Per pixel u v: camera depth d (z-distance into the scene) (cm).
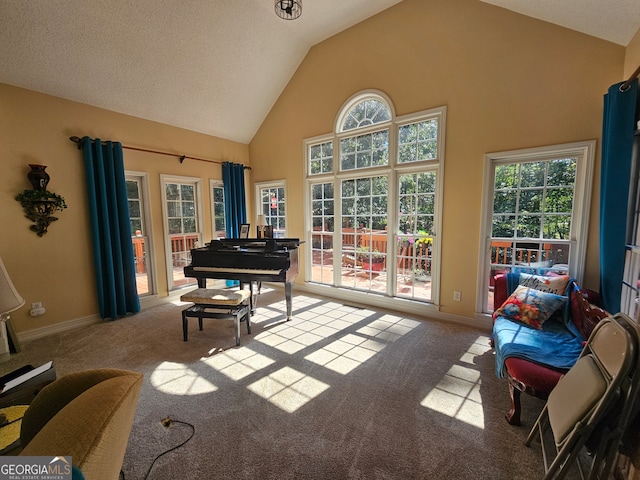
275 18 337
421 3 309
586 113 240
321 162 424
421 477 136
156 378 220
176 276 429
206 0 289
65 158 310
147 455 149
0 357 254
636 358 103
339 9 330
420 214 343
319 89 404
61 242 311
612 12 195
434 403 188
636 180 205
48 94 295
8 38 244
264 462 145
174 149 409
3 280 132
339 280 421
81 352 262
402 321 328
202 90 378
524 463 143
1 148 270
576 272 254
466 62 290
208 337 291
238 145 496
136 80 326
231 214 475
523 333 204
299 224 456
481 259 300
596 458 109
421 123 329
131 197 374
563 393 129
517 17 261
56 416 73
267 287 497
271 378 219
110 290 339
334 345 271
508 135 275
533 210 276
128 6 263
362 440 158
